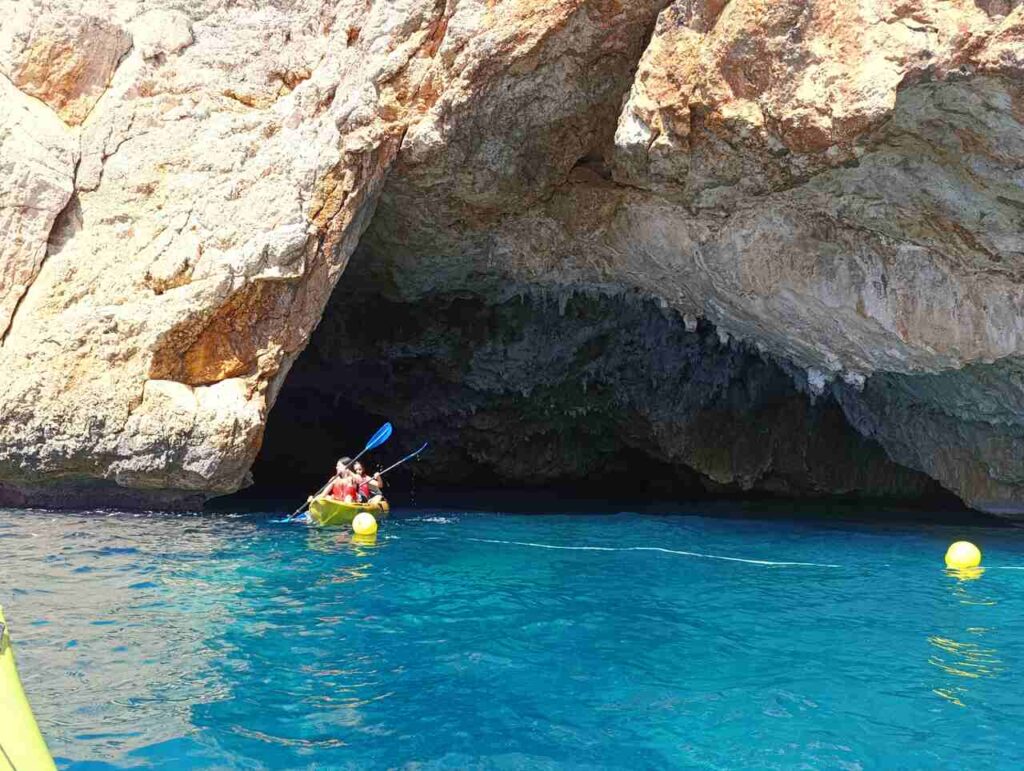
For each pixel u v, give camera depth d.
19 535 9.05
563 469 18.09
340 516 11.07
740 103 8.61
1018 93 7.68
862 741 4.38
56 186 11.08
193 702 4.70
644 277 12.35
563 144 10.91
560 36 9.66
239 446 10.58
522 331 15.48
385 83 10.77
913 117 8.46
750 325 12.14
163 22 11.68
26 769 2.48
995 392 11.87
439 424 17.44
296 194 10.84
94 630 5.89
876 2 7.82
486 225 12.21
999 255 9.64
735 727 4.53
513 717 4.61
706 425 16.34
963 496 13.50
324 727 4.42
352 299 15.09
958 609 7.04
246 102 11.57
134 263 10.90
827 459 16.16
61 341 10.55
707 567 8.66
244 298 10.78
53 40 11.35
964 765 4.12
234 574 7.71
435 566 8.35
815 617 6.73
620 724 4.55
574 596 7.28
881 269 10.43
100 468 10.57
